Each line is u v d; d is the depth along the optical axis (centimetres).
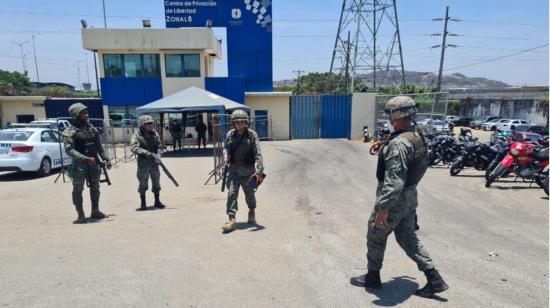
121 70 2183
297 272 361
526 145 827
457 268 373
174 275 353
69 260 393
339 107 2409
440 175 1052
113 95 2164
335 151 1700
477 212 624
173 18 2394
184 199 777
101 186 952
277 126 2416
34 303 296
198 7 2394
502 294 315
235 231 504
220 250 423
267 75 2475
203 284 333
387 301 302
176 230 516
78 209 584
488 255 412
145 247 436
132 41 2108
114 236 489
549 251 426
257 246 438
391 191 270
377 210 279
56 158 1193
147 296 310
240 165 511
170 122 2112
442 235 490
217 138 1059
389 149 279
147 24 2158
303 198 742
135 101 2175
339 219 572
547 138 1038
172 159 1555
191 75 2197
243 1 2411
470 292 318
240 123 495
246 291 320
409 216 303
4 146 1059
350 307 293
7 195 844
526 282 339
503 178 972
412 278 346
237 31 2438
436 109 1526
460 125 4175
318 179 979
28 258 400
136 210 672
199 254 410
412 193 293
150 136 678
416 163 284
